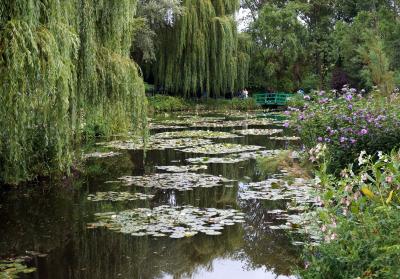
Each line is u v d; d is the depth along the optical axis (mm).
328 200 3141
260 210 6281
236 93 31016
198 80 25750
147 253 4816
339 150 6973
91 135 13211
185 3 24719
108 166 9531
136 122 8273
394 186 3031
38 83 5676
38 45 5676
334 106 7840
